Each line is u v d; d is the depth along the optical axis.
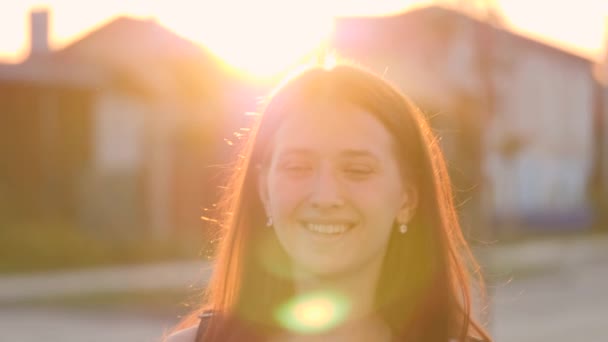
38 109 35.72
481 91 18.58
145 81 36.41
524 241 42.75
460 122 25.80
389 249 3.37
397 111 3.24
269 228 3.46
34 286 25.39
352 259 3.18
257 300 3.44
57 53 39.81
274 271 3.44
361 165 3.16
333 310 3.30
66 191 34.81
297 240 3.19
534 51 49.69
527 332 19.19
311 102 3.21
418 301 3.35
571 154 52.25
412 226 3.37
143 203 35.72
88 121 36.34
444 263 3.36
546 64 50.50
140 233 34.53
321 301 3.29
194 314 3.74
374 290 3.31
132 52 37.03
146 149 36.28
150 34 36.91
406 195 3.34
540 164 50.44
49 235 30.77
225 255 3.51
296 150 3.18
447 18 33.81
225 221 3.66
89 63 37.09
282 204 3.19
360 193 3.15
